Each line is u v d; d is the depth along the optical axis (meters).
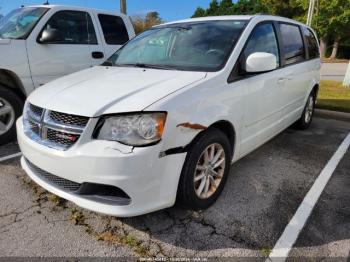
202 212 2.86
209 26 3.58
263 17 3.79
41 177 2.72
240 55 3.13
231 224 2.70
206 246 2.43
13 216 2.78
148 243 2.46
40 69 4.67
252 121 3.35
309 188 3.35
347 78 10.03
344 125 5.84
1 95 4.29
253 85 3.23
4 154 4.07
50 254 2.34
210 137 2.70
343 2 29.16
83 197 2.40
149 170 2.28
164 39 3.67
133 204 2.31
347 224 2.72
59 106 2.46
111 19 5.80
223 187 3.10
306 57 4.87
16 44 4.41
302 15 32.56
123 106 2.32
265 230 2.63
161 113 2.30
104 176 2.24
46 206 2.94
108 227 2.65
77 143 2.31
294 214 2.86
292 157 4.20
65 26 5.05
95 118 2.30
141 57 3.61
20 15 5.06
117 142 2.25
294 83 4.32
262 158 4.15
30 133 2.69
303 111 5.17
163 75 2.89
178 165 2.46
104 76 3.07
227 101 2.86
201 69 2.97
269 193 3.22
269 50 3.70
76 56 5.12
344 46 36.00
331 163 4.03
